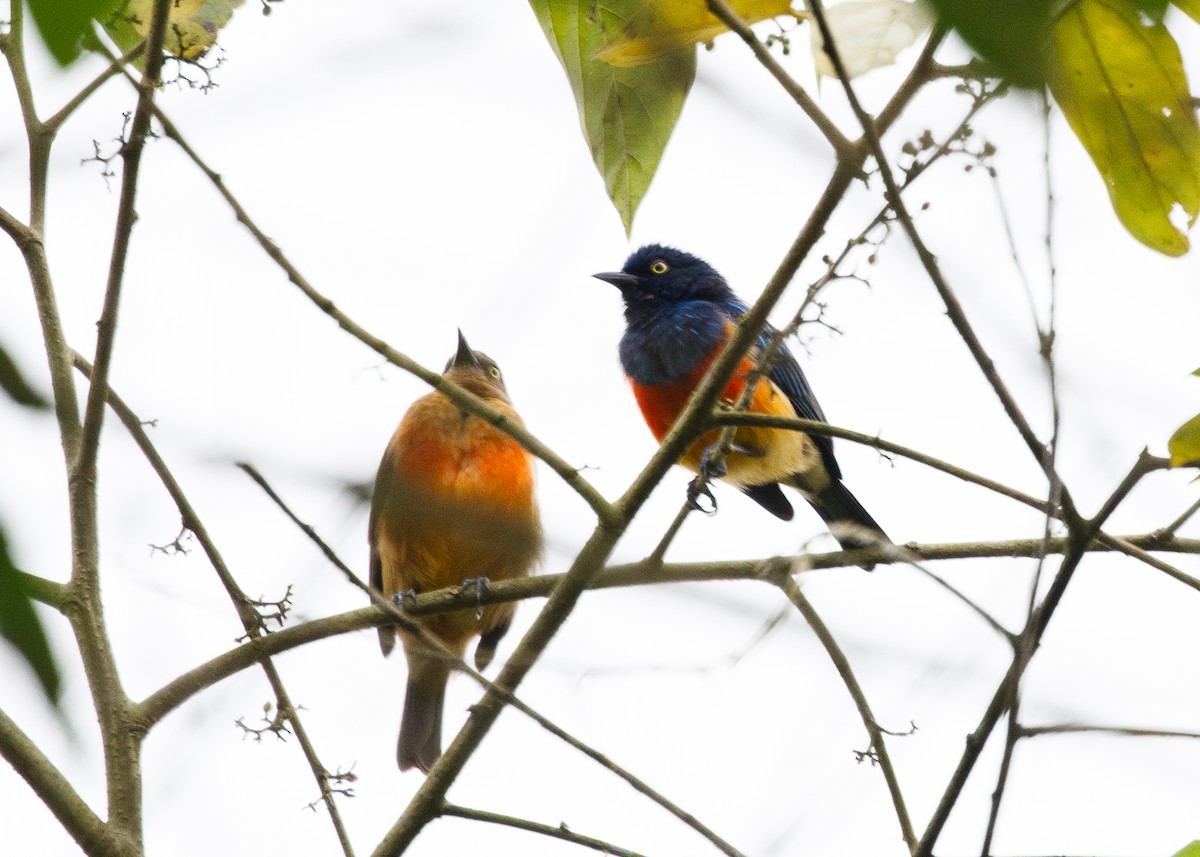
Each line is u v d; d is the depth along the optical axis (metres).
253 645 7.04
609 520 7.00
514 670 6.93
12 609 2.80
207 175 5.85
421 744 11.80
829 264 6.51
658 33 4.57
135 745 6.46
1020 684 5.19
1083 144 5.00
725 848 6.05
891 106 4.89
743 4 4.47
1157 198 5.05
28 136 7.02
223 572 7.08
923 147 5.27
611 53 4.60
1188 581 6.56
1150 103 4.79
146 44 5.83
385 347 6.31
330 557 6.45
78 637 6.59
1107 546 6.62
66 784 5.89
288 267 5.89
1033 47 1.97
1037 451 5.47
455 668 6.54
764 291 6.51
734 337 6.72
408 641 10.17
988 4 1.96
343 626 7.56
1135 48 4.64
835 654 5.90
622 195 5.82
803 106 4.83
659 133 5.75
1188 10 4.55
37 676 2.79
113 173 6.30
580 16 5.69
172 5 5.94
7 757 5.82
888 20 4.31
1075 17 4.59
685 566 7.88
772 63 4.68
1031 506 6.30
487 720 6.85
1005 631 5.24
